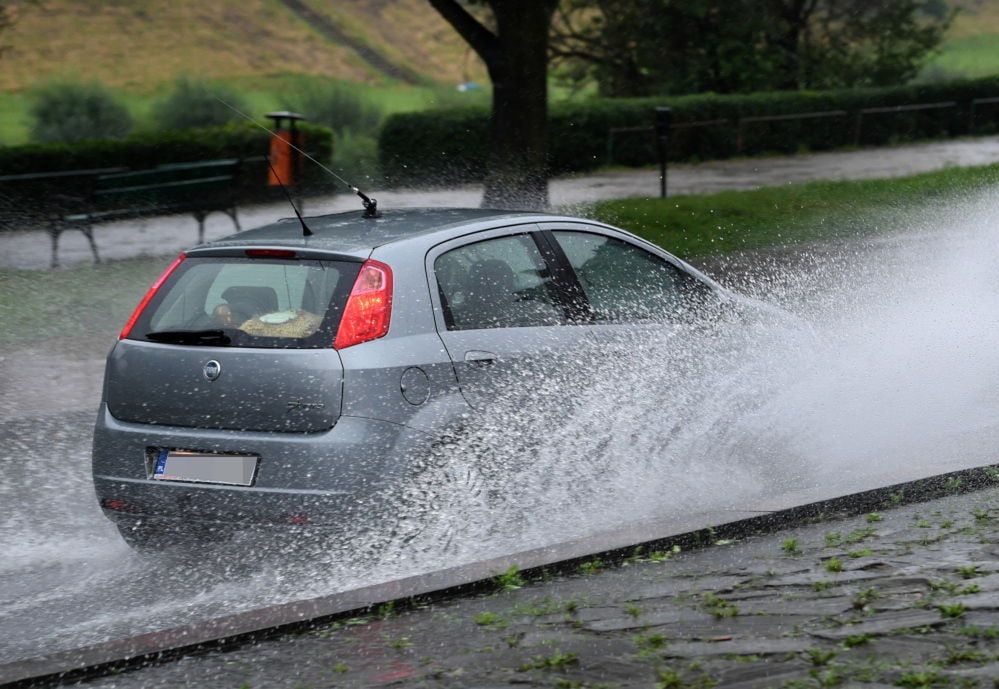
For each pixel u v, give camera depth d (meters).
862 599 6.31
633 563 7.43
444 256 8.45
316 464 7.68
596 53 54.84
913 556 7.06
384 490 7.77
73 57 91.19
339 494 7.69
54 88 47.38
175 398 8.12
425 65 111.75
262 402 7.86
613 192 33.91
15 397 13.28
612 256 9.59
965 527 7.61
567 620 6.45
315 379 7.77
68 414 12.64
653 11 51.06
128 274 21.34
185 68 94.12
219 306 8.32
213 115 46.69
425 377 7.97
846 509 8.23
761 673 5.46
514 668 5.82
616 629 6.23
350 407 7.73
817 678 5.32
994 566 6.71
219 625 6.58
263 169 31.22
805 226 25.61
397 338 7.96
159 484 8.07
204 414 8.02
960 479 8.64
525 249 9.00
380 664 6.05
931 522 7.80
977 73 69.31
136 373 8.30
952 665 5.34
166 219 27.09
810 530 7.91
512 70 26.23
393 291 8.05
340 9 117.69
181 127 46.38
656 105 44.16
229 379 7.97
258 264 8.41
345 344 7.84
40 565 8.63
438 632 6.44
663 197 30.36
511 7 26.06
